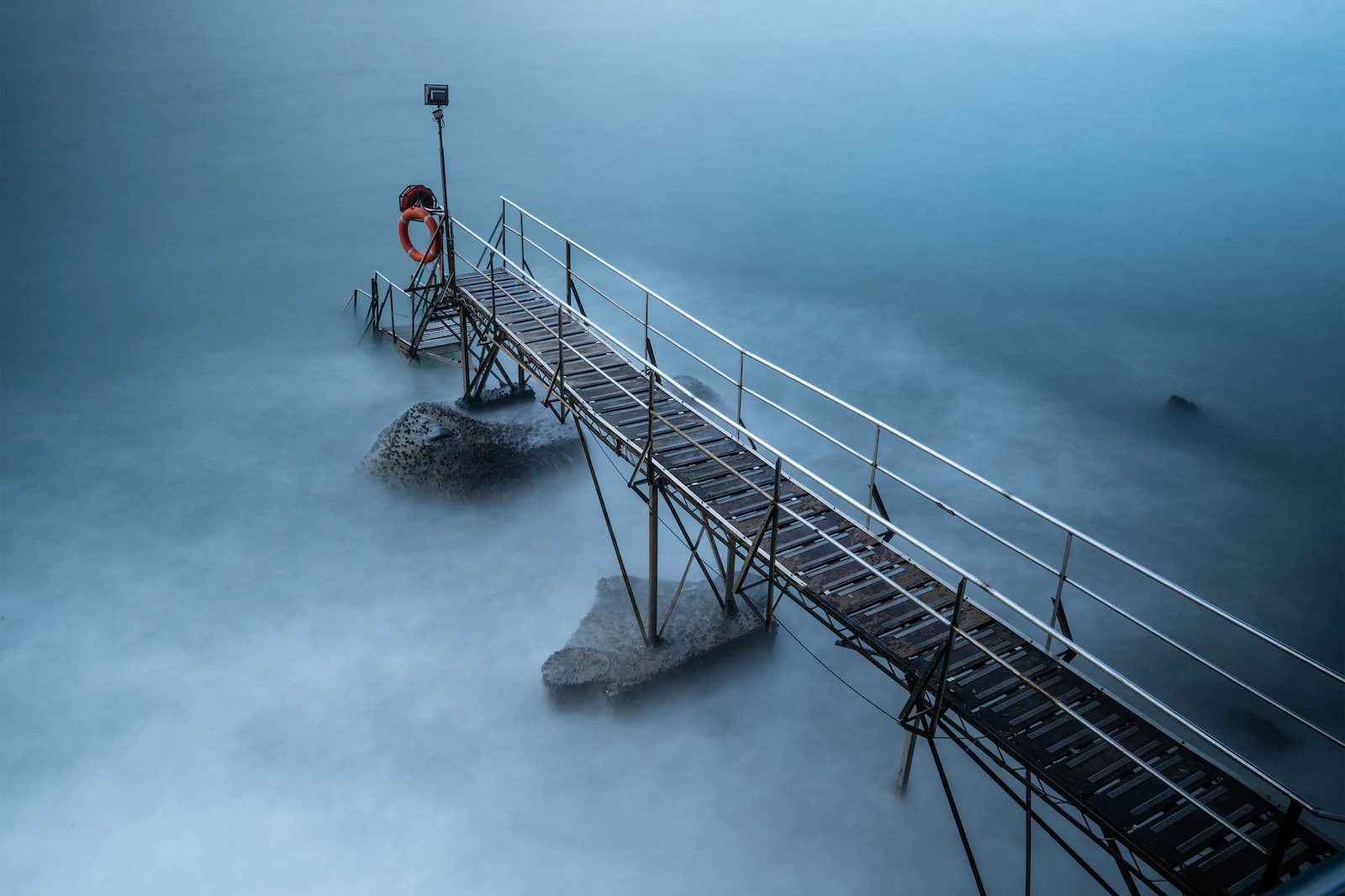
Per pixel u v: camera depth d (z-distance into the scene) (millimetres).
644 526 18328
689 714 13938
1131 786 8211
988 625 9977
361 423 22406
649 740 13680
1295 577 18484
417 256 21391
